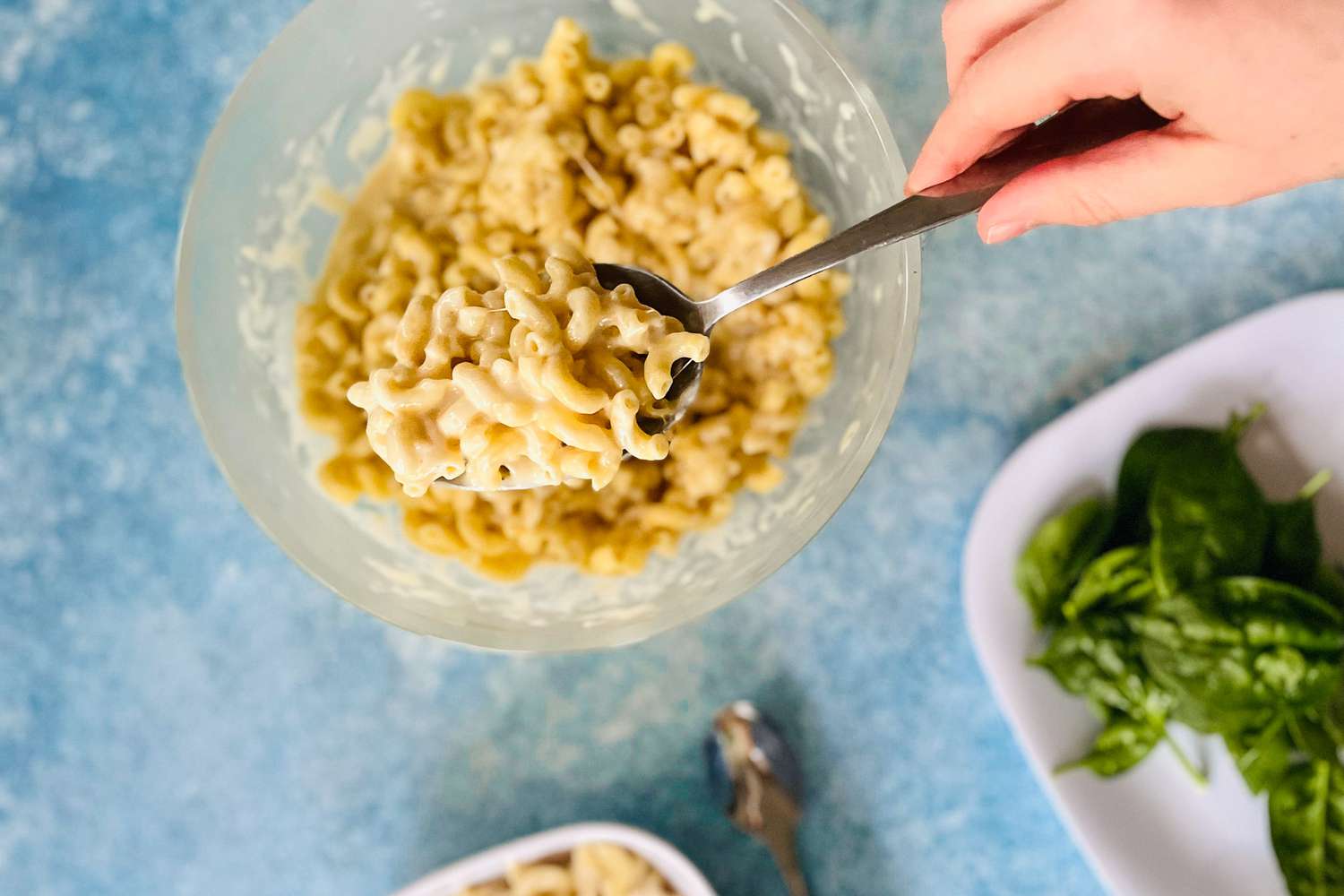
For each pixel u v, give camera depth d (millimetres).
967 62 400
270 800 537
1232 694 481
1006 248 525
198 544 529
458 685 533
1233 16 341
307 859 539
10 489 525
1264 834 512
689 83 483
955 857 535
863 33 514
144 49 515
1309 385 514
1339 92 346
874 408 442
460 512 465
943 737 534
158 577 529
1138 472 508
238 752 535
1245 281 526
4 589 527
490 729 534
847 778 535
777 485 475
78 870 539
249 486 452
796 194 462
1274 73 345
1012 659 515
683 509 466
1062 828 534
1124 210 376
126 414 525
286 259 480
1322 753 485
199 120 519
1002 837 535
